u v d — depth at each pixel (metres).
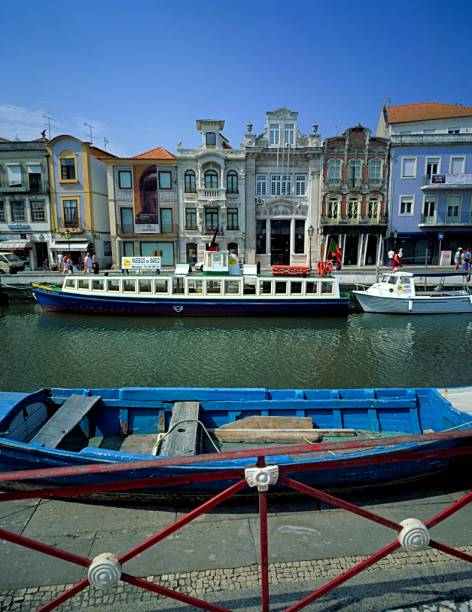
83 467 2.52
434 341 18.34
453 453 3.14
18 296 26.92
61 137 36.12
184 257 37.59
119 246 37.25
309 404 7.38
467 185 37.16
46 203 37.31
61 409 6.70
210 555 4.25
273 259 38.75
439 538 4.43
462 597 3.64
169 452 5.59
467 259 30.89
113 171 36.34
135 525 4.83
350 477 5.25
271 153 36.78
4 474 2.47
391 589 3.72
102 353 16.44
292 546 4.37
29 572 4.02
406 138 37.34
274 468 2.69
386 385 12.85
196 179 36.69
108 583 2.59
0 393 6.93
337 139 36.97
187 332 20.03
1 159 36.97
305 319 22.67
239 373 14.01
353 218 38.12
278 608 3.53
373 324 21.67
